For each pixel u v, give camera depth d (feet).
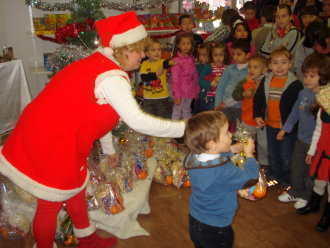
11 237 6.55
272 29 11.27
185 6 16.71
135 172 7.69
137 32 4.64
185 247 6.38
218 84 9.51
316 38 8.91
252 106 8.36
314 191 7.10
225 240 4.65
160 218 7.30
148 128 4.54
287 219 7.11
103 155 7.48
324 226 6.62
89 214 6.54
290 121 7.40
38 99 4.82
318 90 6.43
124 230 6.66
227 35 12.92
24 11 15.21
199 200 4.56
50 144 4.61
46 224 5.08
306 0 14.28
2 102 11.21
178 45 10.89
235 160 4.86
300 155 7.22
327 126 6.03
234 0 19.06
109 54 4.74
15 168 4.75
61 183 4.76
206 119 4.19
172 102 12.50
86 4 7.56
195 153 4.41
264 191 5.78
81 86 4.59
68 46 7.77
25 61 15.94
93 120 4.74
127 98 4.48
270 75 7.98
